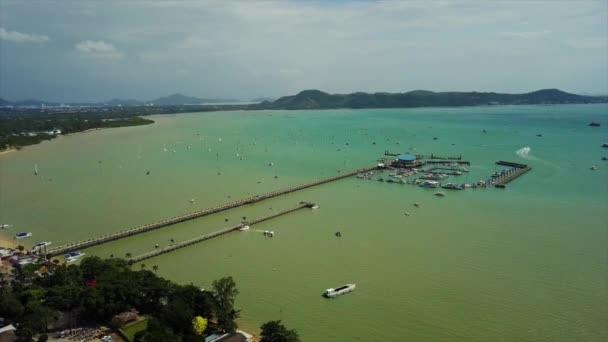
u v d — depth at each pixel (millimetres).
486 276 99562
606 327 78938
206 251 119375
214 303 81188
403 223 139875
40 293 83812
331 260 110750
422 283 96875
